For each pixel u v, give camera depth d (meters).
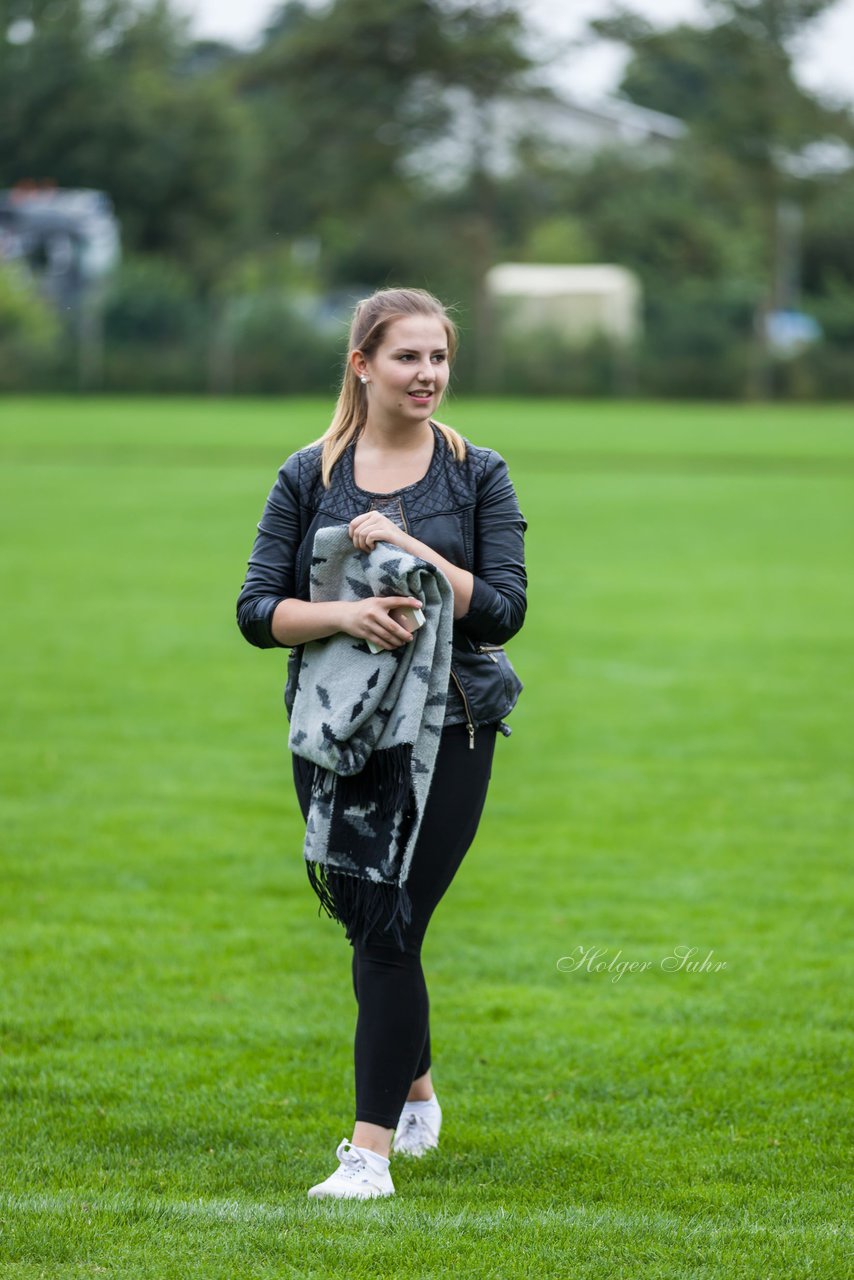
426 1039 9.41
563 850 17.30
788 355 126.75
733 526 50.50
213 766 20.84
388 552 8.55
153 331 119.44
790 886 15.97
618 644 30.25
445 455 9.05
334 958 13.76
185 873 16.28
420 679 8.55
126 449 74.12
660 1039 11.81
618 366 125.31
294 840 17.59
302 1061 11.34
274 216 142.25
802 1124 10.16
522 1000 12.77
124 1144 9.76
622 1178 9.25
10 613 32.66
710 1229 8.32
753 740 22.56
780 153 144.88
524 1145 9.83
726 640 30.75
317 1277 7.57
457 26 137.62
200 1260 7.77
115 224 137.75
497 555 8.97
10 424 88.50
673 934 14.48
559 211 147.00
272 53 141.50
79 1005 12.42
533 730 23.14
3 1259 7.78
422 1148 9.70
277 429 87.19
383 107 139.25
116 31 146.50
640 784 20.16
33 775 20.19
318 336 120.50
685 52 142.12
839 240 150.25
